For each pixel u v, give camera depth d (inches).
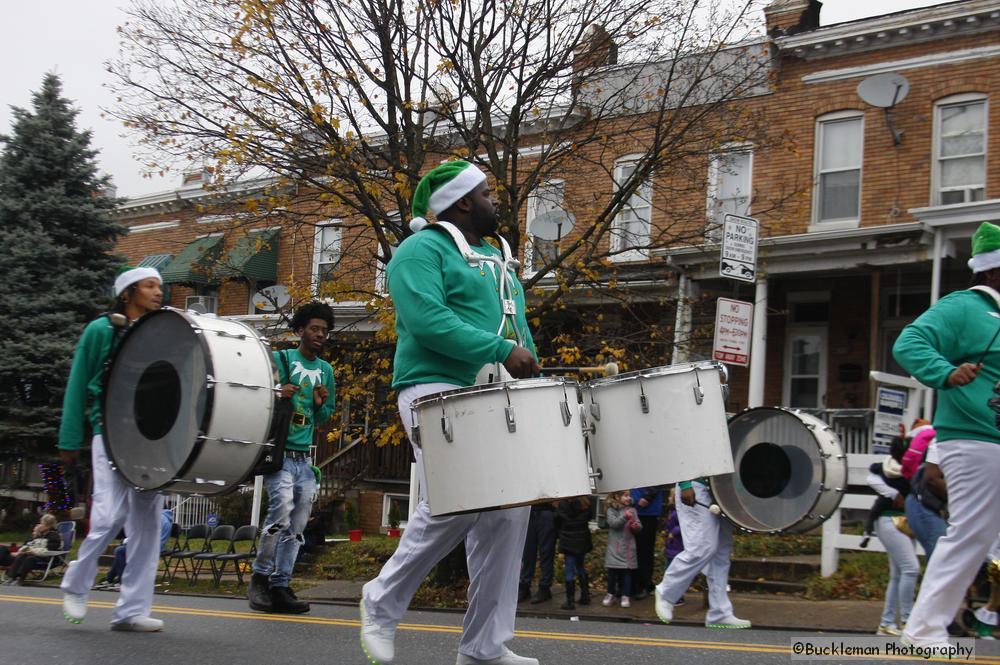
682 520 327.0
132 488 231.1
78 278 1000.9
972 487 192.5
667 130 538.0
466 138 531.8
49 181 1037.2
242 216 593.9
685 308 616.4
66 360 941.2
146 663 196.7
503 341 157.8
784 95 743.1
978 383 192.9
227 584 566.9
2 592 374.6
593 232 545.3
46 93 1056.2
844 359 709.3
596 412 177.2
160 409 212.7
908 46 704.4
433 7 527.5
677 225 679.7
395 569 172.1
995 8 665.6
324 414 327.6
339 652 217.6
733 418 333.1
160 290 244.4
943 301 200.8
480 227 178.7
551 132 569.0
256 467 215.8
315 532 634.2
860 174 714.8
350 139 539.8
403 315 164.2
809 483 319.0
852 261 639.8
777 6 779.4
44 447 965.8
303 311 323.3
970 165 680.4
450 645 235.9
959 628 283.3
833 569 442.0
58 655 202.5
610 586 434.6
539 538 455.5
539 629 291.1
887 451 484.1
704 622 366.0
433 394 151.5
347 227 559.5
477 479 148.0
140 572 240.7
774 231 653.3
